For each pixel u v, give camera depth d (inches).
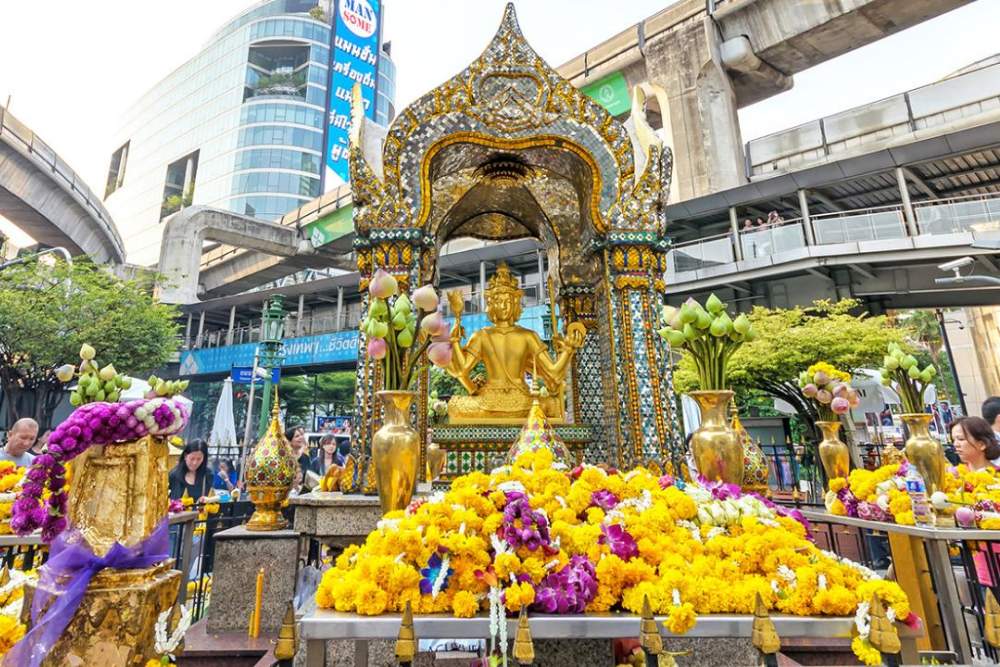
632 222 240.8
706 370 176.7
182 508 224.2
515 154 258.1
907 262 727.1
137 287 1131.3
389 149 228.4
